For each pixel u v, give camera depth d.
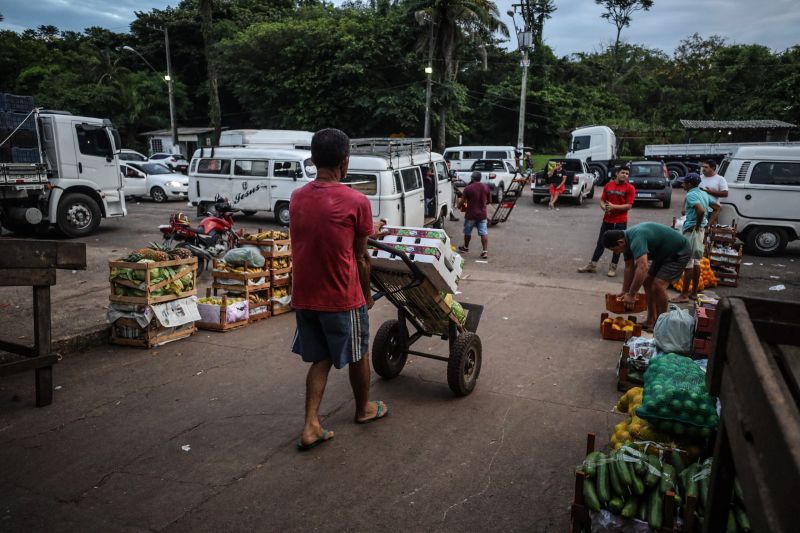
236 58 37.12
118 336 5.67
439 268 4.09
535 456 3.61
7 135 11.29
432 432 3.92
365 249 3.53
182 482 3.25
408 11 33.66
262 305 6.62
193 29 47.75
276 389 4.62
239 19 47.44
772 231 11.55
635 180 19.41
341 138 3.42
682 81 62.03
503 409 4.31
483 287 8.64
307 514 2.97
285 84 34.91
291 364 5.19
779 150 11.45
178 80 47.09
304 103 35.12
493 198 20.38
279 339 5.90
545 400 4.48
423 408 4.31
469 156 26.45
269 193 14.51
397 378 4.93
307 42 35.38
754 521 1.22
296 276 3.48
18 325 6.01
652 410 3.01
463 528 2.89
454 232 14.38
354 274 3.48
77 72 47.31
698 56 63.72
